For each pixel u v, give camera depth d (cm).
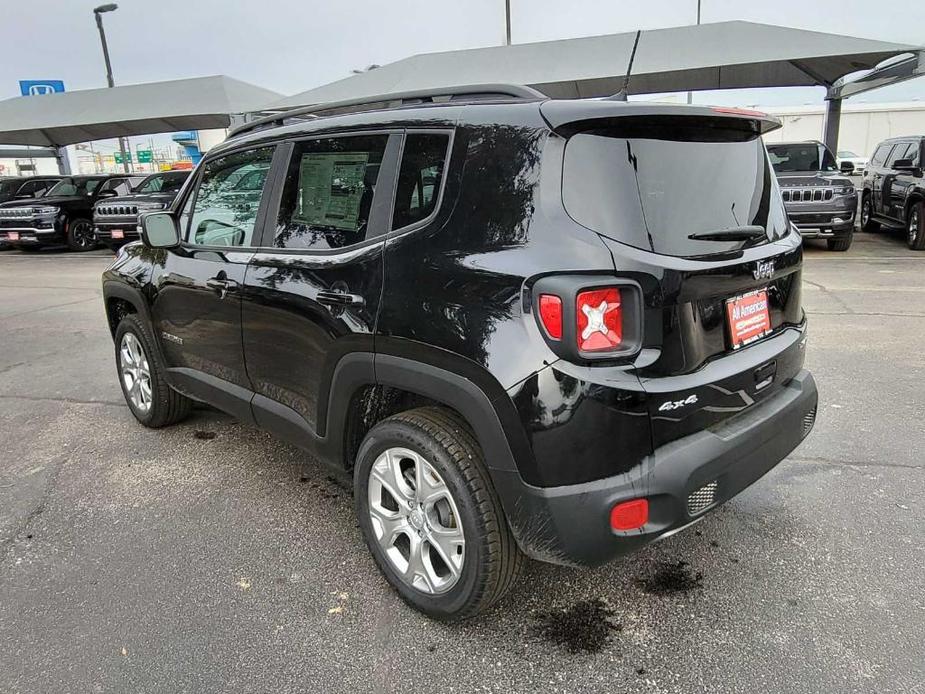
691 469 210
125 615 255
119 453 405
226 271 324
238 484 361
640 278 201
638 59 1402
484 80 1500
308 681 220
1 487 363
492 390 209
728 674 218
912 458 363
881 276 921
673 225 215
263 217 311
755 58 1297
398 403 269
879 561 275
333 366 265
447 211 228
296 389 295
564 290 196
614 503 201
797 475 349
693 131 236
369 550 272
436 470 230
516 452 207
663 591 262
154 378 415
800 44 1302
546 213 206
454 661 228
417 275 230
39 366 603
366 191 259
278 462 388
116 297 440
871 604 249
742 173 253
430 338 223
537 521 208
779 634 236
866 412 428
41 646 239
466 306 215
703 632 238
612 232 203
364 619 251
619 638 237
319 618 251
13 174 3947
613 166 211
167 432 437
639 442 203
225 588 271
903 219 1211
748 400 238
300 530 314
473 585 228
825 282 888
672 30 1466
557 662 226
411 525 249
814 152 1193
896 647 227
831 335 611
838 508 316
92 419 464
